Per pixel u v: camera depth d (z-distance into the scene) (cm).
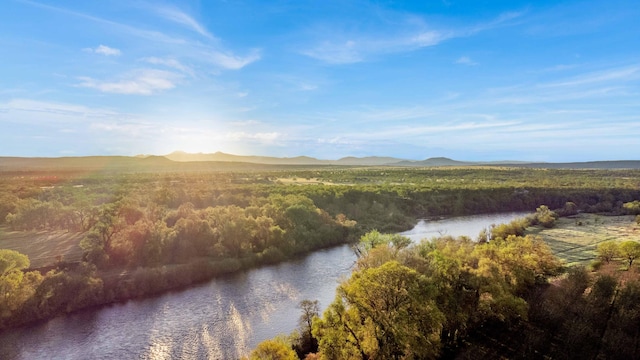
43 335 5638
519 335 4956
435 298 4738
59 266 7550
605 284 5538
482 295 5481
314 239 10450
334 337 4294
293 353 4134
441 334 4850
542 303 5469
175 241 8612
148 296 7069
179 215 10288
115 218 8994
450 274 5181
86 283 6681
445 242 7288
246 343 5431
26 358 5084
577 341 4709
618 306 5216
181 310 6488
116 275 7400
